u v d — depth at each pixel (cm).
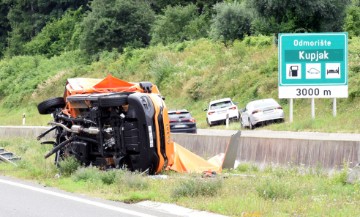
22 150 5562
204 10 16975
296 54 7375
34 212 2575
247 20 13488
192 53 13500
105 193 3053
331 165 3812
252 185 3034
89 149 3869
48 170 3853
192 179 3025
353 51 10044
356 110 8144
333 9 12131
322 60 7362
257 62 11325
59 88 14825
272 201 2641
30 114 14175
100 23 16075
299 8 12050
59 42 19400
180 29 15950
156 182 3278
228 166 4034
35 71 16650
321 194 2795
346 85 7344
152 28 16212
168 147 3778
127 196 2867
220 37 13712
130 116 3681
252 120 8331
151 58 14050
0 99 16562
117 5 16125
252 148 4391
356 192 2809
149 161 3672
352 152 3722
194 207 2589
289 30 12306
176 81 12206
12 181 3575
